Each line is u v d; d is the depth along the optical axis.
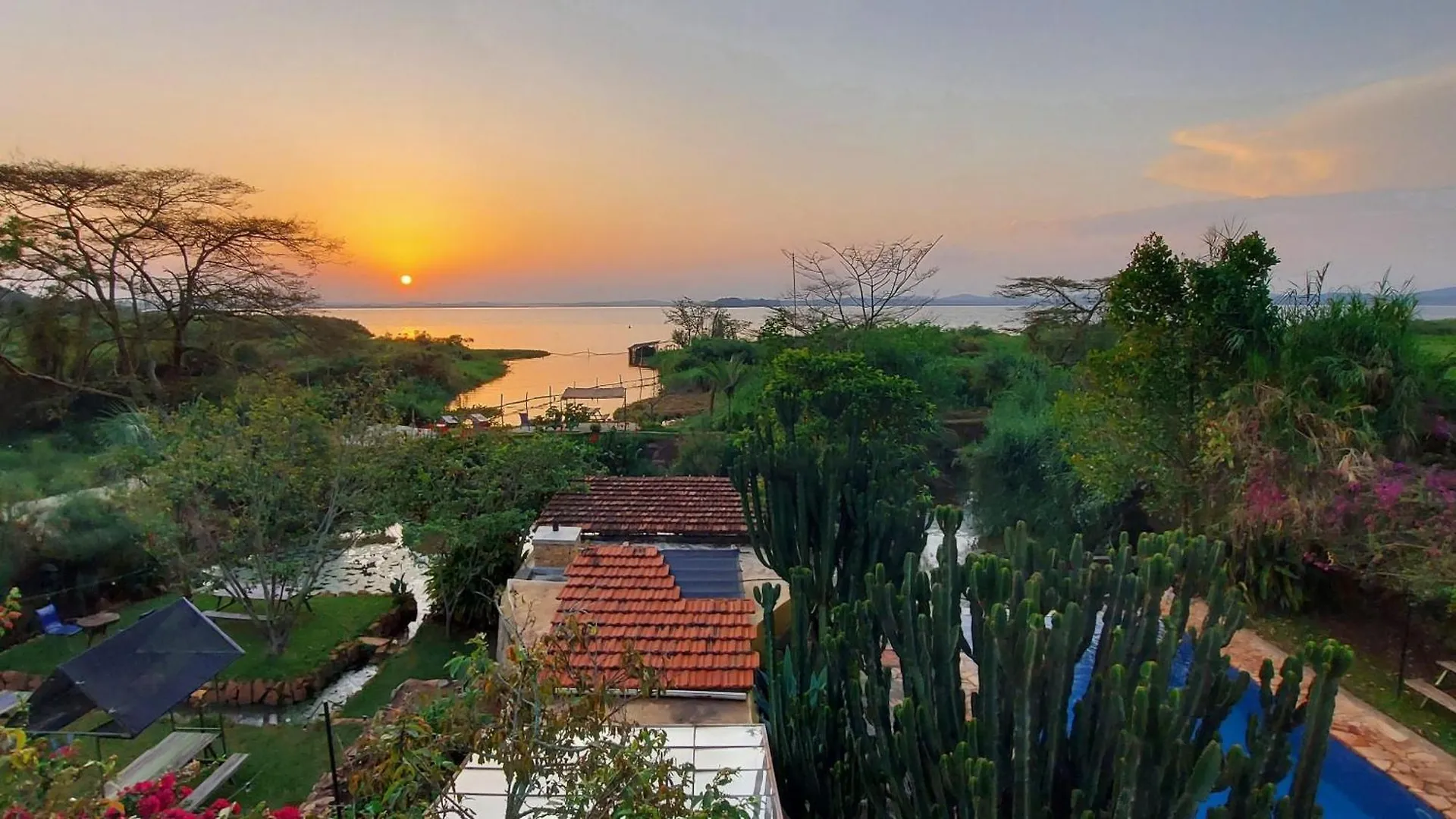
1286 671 5.16
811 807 7.85
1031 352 34.25
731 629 9.55
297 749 11.31
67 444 23.09
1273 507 13.05
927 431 18.66
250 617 14.82
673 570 11.81
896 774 6.73
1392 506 11.77
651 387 51.00
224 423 14.60
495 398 49.09
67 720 9.27
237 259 29.45
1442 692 10.93
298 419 14.67
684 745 7.01
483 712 4.62
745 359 46.91
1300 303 14.48
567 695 4.68
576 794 4.40
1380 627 13.09
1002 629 5.58
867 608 7.12
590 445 25.28
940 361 29.72
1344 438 12.57
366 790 4.62
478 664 4.68
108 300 26.11
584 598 10.45
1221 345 14.72
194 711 12.78
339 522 16.28
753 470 11.56
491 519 15.54
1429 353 13.55
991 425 21.42
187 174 26.53
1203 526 15.02
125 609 16.41
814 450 11.91
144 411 21.61
